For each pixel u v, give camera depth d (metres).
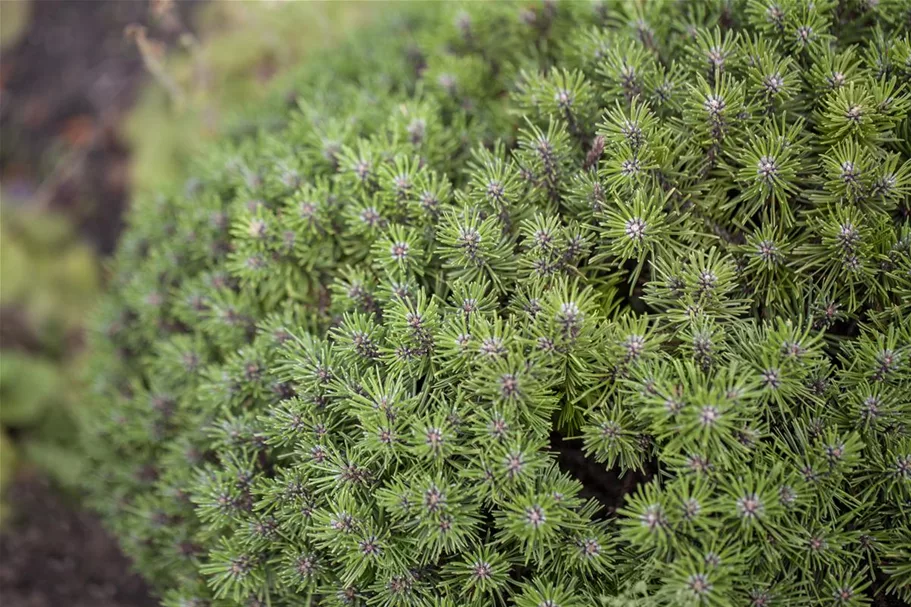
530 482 0.56
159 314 0.76
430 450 0.57
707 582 0.53
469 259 0.61
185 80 1.02
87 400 0.86
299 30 0.98
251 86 1.01
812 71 0.61
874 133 0.59
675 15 0.69
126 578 0.86
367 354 0.61
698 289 0.58
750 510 0.53
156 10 0.98
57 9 1.35
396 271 0.64
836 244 0.58
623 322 0.58
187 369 0.72
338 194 0.68
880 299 0.59
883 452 0.57
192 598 0.67
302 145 0.75
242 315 0.70
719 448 0.54
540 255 0.60
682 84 0.63
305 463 0.60
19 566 0.88
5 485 0.95
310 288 0.70
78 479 0.88
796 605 0.56
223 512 0.62
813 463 0.56
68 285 1.11
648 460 0.58
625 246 0.59
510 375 0.56
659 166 0.60
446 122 0.76
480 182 0.63
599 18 0.71
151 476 0.76
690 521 0.54
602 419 0.57
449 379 0.59
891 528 0.57
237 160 0.76
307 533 0.61
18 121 1.27
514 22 0.74
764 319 0.60
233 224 0.68
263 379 0.66
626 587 0.56
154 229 0.81
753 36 0.66
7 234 1.16
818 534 0.56
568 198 0.63
